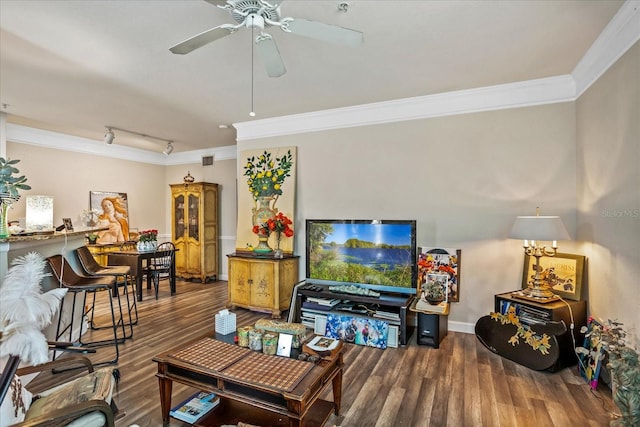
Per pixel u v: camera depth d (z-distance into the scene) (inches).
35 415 55.8
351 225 148.6
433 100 145.1
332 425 78.6
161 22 88.4
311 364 73.7
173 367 75.5
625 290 88.3
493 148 136.3
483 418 81.1
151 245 199.8
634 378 70.5
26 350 48.2
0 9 82.0
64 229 124.8
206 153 266.2
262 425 74.9
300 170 173.9
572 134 124.5
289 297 166.7
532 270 126.0
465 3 80.8
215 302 188.7
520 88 131.2
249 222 184.9
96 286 109.7
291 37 96.0
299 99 149.1
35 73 120.6
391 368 108.0
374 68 117.0
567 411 83.7
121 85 132.3
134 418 80.7
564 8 82.3
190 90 137.7
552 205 127.5
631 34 83.8
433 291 129.7
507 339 115.7
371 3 80.7
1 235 89.0
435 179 145.9
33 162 201.9
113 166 247.3
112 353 118.3
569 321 108.0
